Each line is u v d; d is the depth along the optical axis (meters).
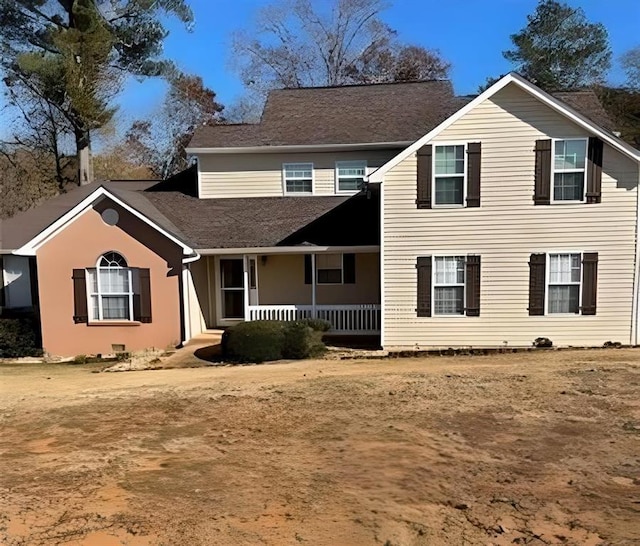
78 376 13.86
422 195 15.09
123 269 16.88
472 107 14.73
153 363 14.97
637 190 14.33
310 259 18.88
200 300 18.50
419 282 15.30
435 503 5.55
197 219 18.69
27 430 8.70
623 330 14.69
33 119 30.16
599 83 38.34
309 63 45.53
